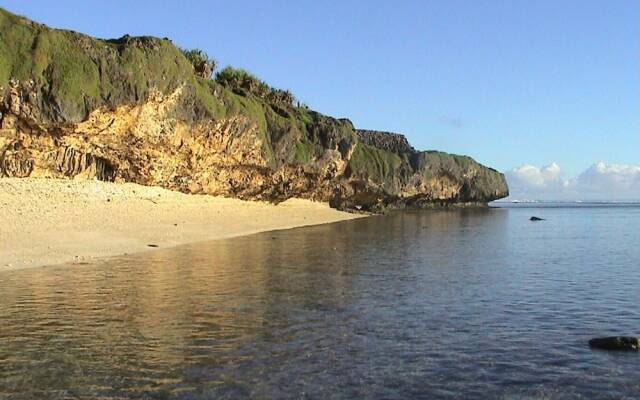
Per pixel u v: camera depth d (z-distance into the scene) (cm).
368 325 1480
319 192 8794
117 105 4153
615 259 3083
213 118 5381
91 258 2648
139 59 4366
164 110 4722
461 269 2617
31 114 3672
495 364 1168
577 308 1717
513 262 2917
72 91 3841
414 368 1135
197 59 6103
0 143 3622
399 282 2197
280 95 8556
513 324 1508
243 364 1142
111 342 1278
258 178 6738
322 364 1151
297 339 1333
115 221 3850
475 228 6231
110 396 963
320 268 2589
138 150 4666
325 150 8156
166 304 1697
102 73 4084
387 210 11244
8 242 2733
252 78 7731
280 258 2966
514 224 7288
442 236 4909
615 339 1292
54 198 3775
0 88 3466
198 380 1047
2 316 1502
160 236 3734
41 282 1995
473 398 985
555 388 1036
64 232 3191
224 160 5922
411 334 1394
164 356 1186
